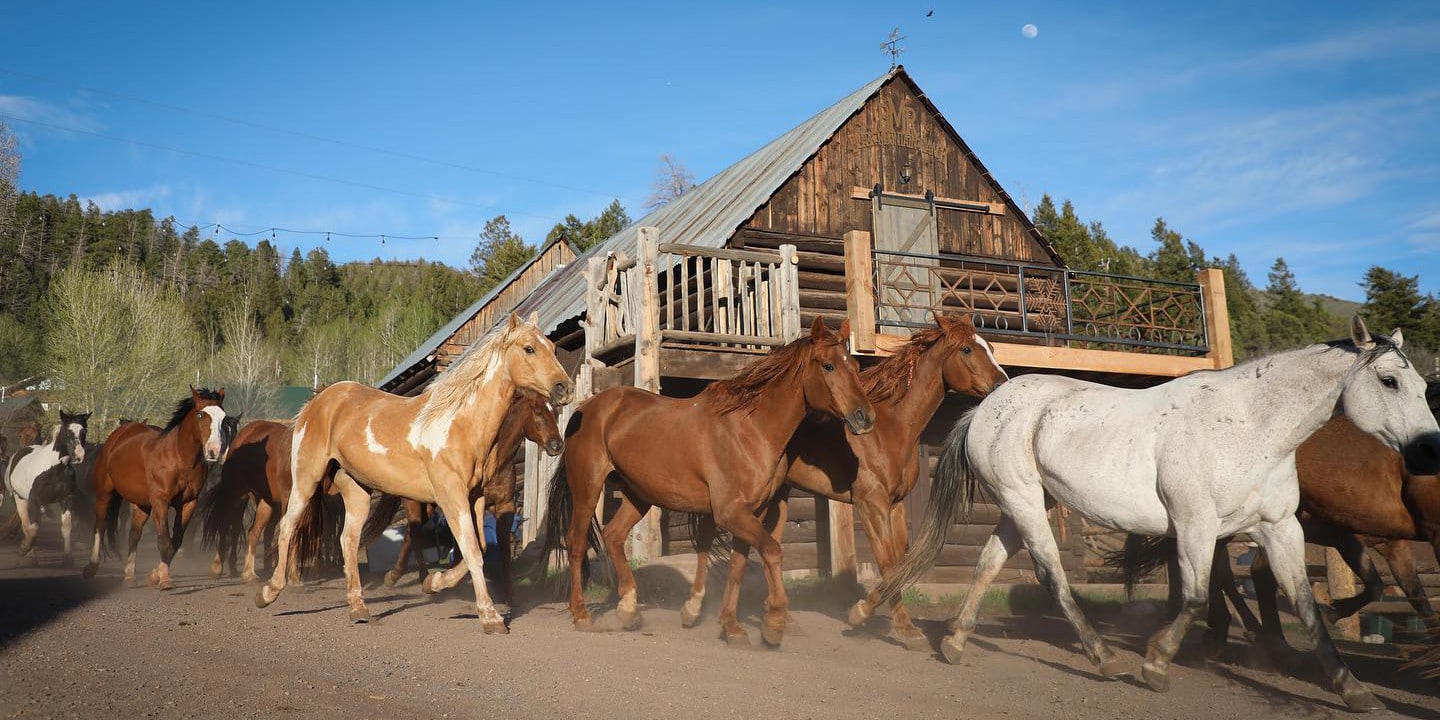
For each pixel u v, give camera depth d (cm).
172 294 5497
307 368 7856
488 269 7500
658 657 587
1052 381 661
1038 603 1011
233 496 1073
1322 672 608
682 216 1728
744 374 680
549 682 508
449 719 430
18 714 412
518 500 1546
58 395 4366
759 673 554
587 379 1062
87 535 1550
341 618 734
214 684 481
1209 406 556
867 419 639
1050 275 1655
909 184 1587
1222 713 501
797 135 1700
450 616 762
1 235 9550
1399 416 513
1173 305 1384
